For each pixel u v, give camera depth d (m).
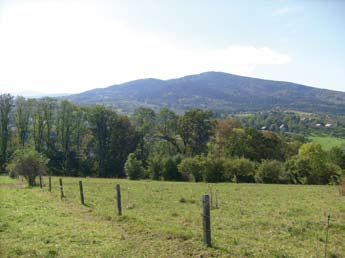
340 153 71.88
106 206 20.97
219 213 19.86
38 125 79.62
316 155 62.03
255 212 20.33
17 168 38.00
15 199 23.91
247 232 14.74
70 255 10.84
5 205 20.77
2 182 44.38
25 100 79.88
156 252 11.05
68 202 22.48
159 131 90.25
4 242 12.30
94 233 13.48
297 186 47.25
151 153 89.31
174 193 31.94
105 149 84.19
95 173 82.50
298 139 111.94
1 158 76.06
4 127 77.50
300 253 11.55
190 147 88.38
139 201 24.70
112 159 84.44
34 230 14.02
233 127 88.50
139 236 12.94
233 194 32.03
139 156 88.06
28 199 23.98
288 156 82.81
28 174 38.12
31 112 80.00
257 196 30.33
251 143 79.50
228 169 62.31
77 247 11.67
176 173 68.00
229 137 82.50
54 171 77.88
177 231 13.41
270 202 25.58
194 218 17.41
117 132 84.69
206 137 87.19
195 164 64.12
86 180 52.44
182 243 11.91
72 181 47.94
